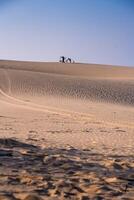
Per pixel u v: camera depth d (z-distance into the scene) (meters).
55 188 6.63
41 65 87.00
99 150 11.45
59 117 26.84
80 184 6.94
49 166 8.43
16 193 6.26
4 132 16.17
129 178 7.68
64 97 48.66
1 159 8.88
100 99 48.25
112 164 8.95
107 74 79.62
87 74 78.62
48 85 55.62
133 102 47.62
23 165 8.37
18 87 53.81
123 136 16.62
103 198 6.18
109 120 26.41
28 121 22.86
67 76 64.44
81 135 16.31
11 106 35.47
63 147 11.55
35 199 6.00
